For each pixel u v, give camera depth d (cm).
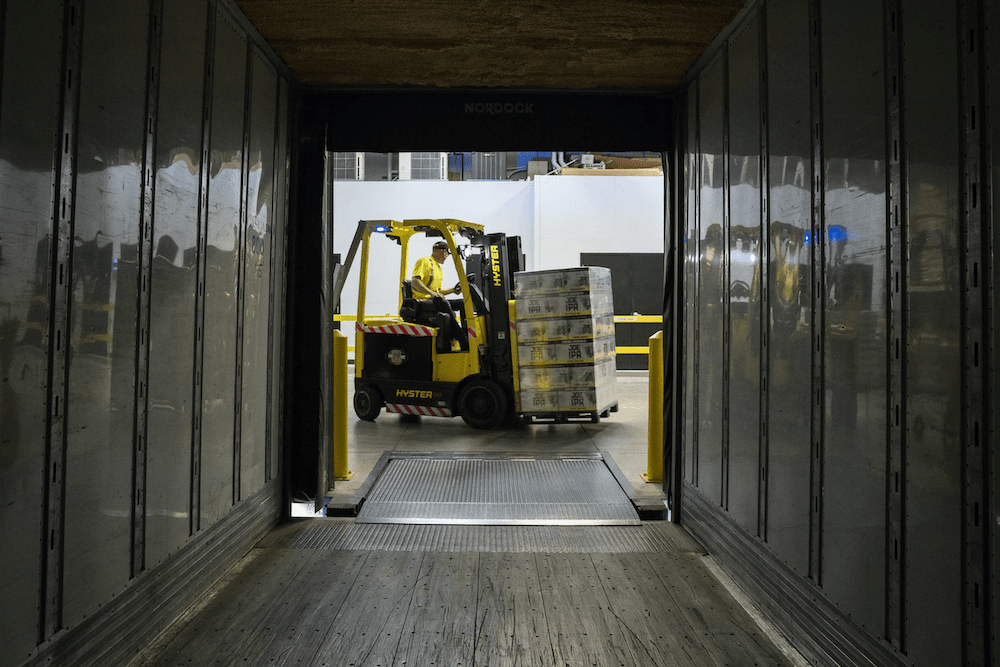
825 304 260
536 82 455
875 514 225
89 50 220
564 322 796
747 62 345
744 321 349
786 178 296
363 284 883
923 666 199
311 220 474
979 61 173
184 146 294
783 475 299
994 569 168
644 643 289
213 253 331
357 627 301
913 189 202
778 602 303
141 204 257
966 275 178
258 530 415
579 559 393
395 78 448
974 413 175
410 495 531
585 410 798
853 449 239
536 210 1437
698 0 334
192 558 316
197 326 313
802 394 280
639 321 1347
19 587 191
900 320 209
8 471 185
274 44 395
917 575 201
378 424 866
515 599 334
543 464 636
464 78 449
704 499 416
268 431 434
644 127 479
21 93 187
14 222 184
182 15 289
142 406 262
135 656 268
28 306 192
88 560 228
